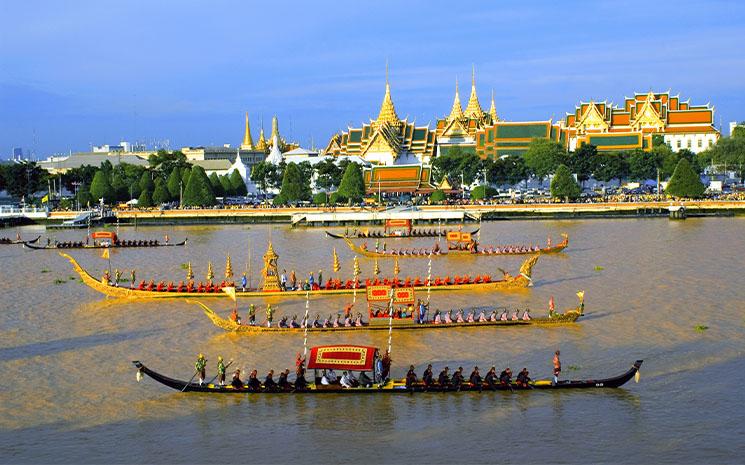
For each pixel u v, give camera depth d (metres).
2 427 59.66
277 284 104.38
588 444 55.34
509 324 85.12
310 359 65.12
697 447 54.59
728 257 131.12
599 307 94.31
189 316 93.50
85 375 71.19
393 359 74.31
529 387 65.19
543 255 141.38
